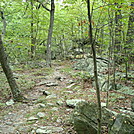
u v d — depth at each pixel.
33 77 10.16
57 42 20.38
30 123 4.63
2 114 5.35
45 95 7.17
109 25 5.11
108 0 2.57
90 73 10.07
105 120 3.87
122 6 2.75
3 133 4.07
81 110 3.87
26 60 14.70
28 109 5.75
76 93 7.14
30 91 7.78
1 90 7.68
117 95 6.53
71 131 4.02
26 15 14.59
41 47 17.47
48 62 13.62
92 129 3.57
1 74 10.48
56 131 4.06
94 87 7.86
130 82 7.92
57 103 6.05
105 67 10.30
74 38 17.88
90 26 2.26
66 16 14.59
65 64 14.88
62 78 9.79
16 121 4.82
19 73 11.11
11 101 6.45
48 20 14.98
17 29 13.60
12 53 13.84
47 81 9.26
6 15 13.16
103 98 6.25
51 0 13.34
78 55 16.58
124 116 3.44
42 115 5.11
